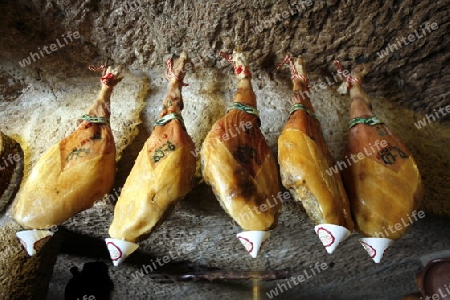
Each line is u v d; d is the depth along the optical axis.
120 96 1.92
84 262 2.20
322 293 2.73
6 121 1.97
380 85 1.99
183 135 1.43
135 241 1.32
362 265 2.28
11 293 1.63
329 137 1.81
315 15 1.67
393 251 2.11
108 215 1.68
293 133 1.41
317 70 1.94
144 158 1.39
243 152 1.37
